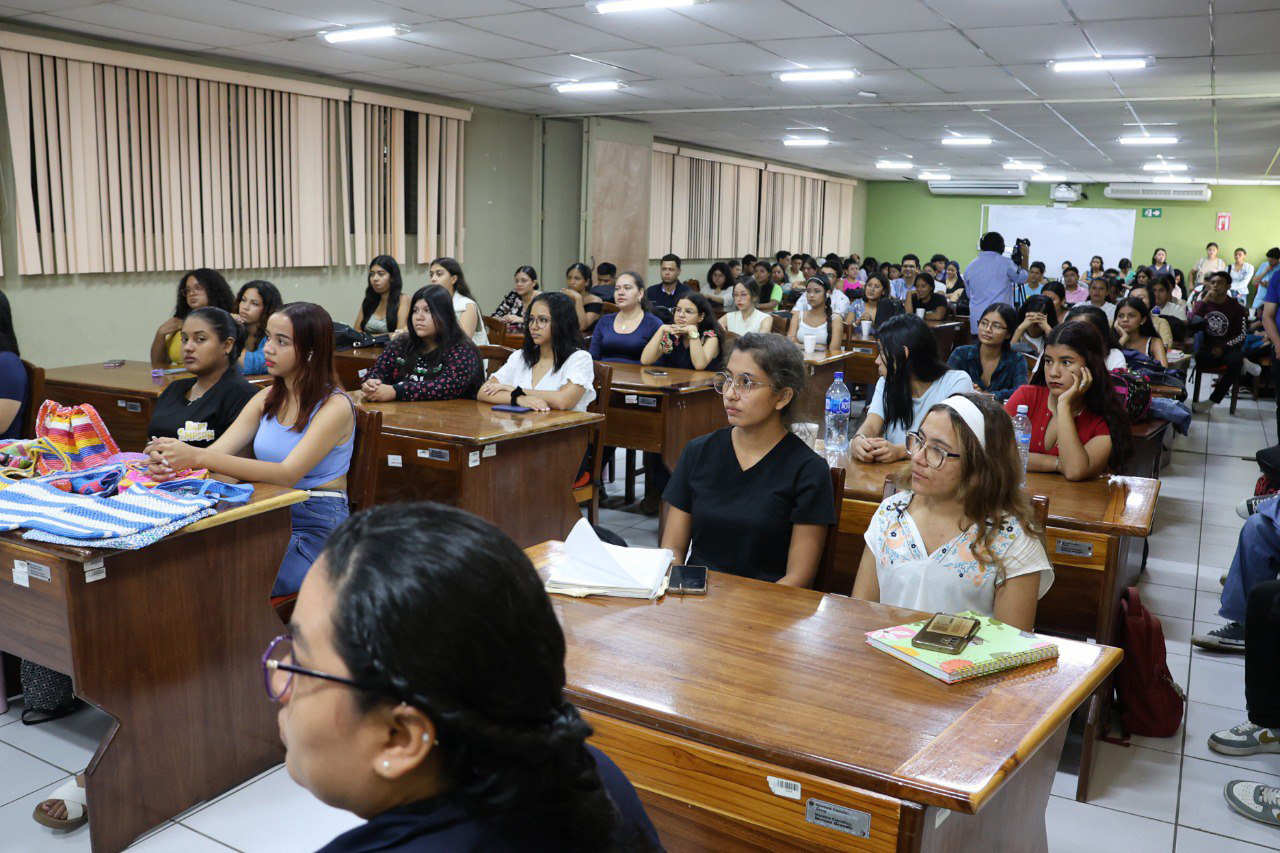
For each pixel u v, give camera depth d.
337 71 7.68
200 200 7.01
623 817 0.77
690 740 1.30
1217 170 13.92
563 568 1.82
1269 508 3.12
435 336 4.14
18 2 5.42
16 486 2.26
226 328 3.03
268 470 2.57
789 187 16.30
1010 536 1.90
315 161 7.86
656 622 1.65
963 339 8.67
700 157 13.42
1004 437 1.91
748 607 1.73
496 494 3.51
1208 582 4.05
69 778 2.41
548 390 4.08
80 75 6.16
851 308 9.69
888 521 2.03
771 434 2.22
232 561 2.33
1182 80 7.14
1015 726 1.29
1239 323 8.36
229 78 7.03
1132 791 2.47
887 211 19.53
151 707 2.18
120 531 2.00
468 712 0.58
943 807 1.12
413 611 0.57
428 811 0.62
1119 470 3.05
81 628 2.01
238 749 2.40
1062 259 18.08
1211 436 7.46
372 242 8.48
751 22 5.80
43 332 6.21
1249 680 2.56
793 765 1.21
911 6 5.28
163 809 2.23
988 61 6.77
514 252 10.27
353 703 0.58
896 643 1.53
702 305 5.30
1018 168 15.37
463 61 7.21
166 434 3.05
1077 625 2.56
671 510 2.33
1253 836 2.29
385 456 3.53
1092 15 5.33
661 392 4.57
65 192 6.16
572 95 8.88
